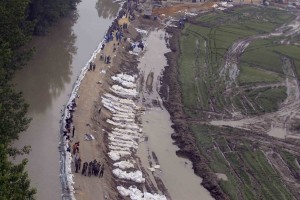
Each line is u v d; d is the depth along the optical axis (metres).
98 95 80.31
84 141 64.44
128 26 124.25
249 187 63.38
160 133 74.62
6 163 35.34
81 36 113.25
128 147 68.25
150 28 130.75
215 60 110.19
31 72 87.19
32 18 102.88
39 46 101.69
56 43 105.69
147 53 109.81
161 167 65.69
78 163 57.94
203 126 78.00
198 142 72.81
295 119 84.38
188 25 136.88
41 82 83.50
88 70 88.38
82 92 79.06
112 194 56.31
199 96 88.81
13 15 65.12
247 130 78.50
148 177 62.81
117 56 100.62
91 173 58.03
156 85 91.88
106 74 89.50
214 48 119.06
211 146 72.25
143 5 148.25
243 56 115.69
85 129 67.50
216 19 146.88
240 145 73.44
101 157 62.88
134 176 61.50
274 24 152.12
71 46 105.06
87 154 61.72
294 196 62.62
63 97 78.31
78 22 124.88
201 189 62.44
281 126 81.38
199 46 119.62
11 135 50.53
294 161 70.94
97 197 54.31
